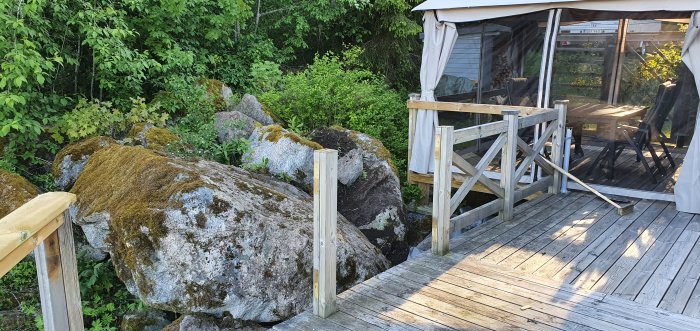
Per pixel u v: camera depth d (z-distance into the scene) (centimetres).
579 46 502
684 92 461
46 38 538
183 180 352
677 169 475
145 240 329
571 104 520
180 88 624
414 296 304
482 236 401
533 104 532
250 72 851
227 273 324
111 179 398
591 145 520
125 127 571
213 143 545
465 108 538
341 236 387
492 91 552
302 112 691
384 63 1022
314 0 953
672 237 395
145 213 329
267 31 1000
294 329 270
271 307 335
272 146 502
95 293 421
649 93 482
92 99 577
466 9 539
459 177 570
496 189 425
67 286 175
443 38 562
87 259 430
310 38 1065
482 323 272
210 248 324
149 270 327
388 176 520
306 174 489
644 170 495
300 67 1036
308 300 349
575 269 338
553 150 512
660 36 466
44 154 546
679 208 460
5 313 400
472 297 301
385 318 280
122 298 419
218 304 321
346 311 288
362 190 509
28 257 437
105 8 593
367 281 324
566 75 515
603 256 360
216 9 827
